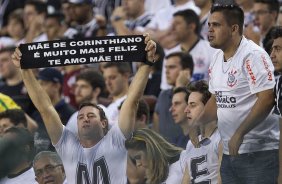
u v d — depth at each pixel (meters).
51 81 24.62
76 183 15.36
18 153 8.38
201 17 27.05
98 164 15.32
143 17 29.19
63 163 15.36
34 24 33.41
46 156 14.98
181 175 16.02
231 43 15.97
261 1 24.34
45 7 33.78
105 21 30.34
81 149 15.34
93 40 15.25
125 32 27.31
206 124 16.50
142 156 15.70
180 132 19.41
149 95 24.88
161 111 21.41
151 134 15.96
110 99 24.19
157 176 15.78
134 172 15.71
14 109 19.47
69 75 27.81
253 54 15.80
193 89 17.08
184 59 22.83
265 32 24.44
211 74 16.45
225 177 16.30
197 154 16.27
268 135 16.17
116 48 15.26
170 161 15.97
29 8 33.66
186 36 24.97
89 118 15.32
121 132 15.42
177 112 19.19
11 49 27.12
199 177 16.22
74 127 15.63
